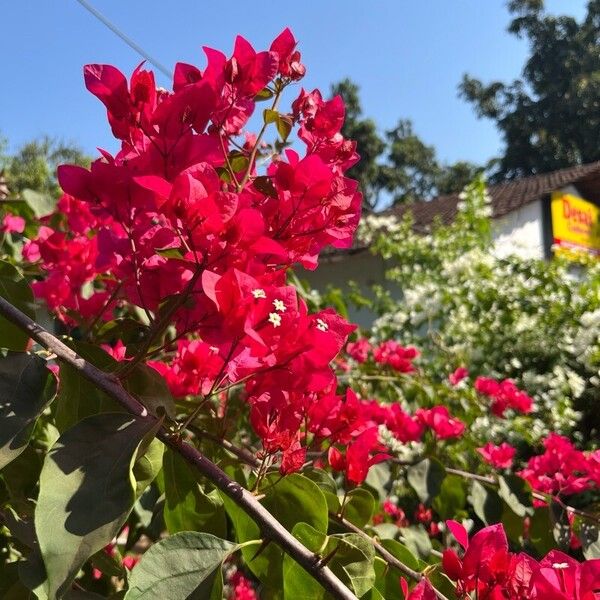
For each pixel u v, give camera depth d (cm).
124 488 25
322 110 42
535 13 1080
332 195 35
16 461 36
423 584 31
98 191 34
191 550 29
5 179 110
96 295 60
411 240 284
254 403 37
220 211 29
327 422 44
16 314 30
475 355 201
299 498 36
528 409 117
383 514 88
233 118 40
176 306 30
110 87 34
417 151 1366
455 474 69
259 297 29
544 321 209
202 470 30
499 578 32
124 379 32
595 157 1084
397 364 112
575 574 30
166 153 33
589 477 69
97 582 51
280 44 42
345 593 28
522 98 1108
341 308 138
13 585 36
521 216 438
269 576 35
